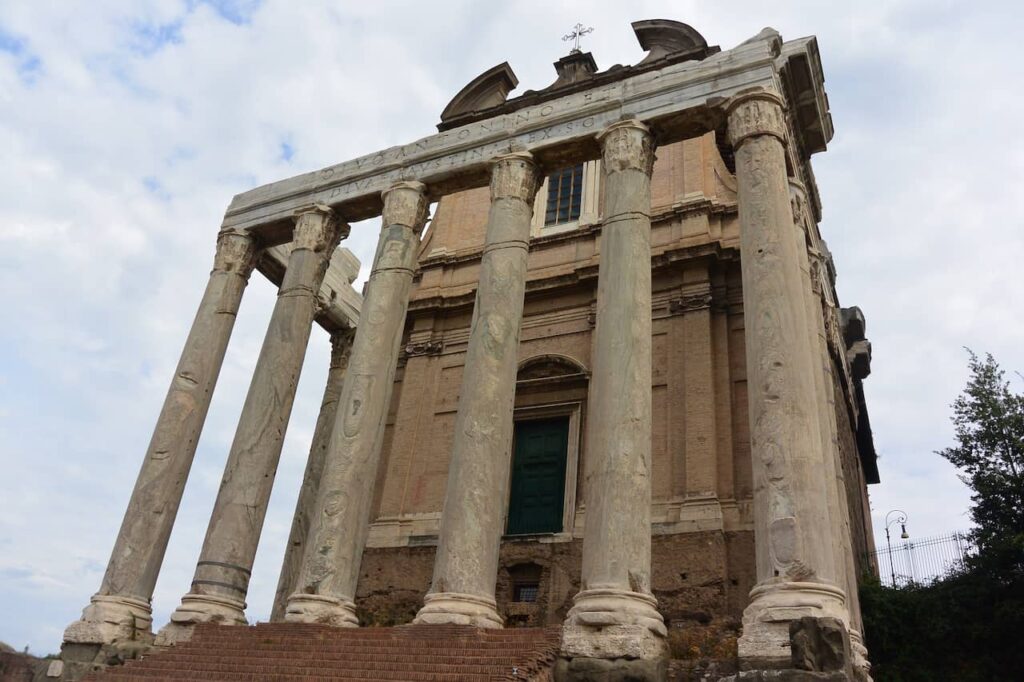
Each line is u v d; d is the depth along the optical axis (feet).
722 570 61.41
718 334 72.95
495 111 97.14
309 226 70.28
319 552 51.83
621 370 47.73
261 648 46.70
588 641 39.45
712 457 66.64
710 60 57.82
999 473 75.92
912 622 66.49
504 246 58.23
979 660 63.10
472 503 48.65
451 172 65.72
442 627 43.91
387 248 63.82
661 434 70.69
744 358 71.05
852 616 52.16
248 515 58.44
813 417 42.98
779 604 36.83
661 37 91.91
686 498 65.92
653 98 58.75
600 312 51.06
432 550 74.23
